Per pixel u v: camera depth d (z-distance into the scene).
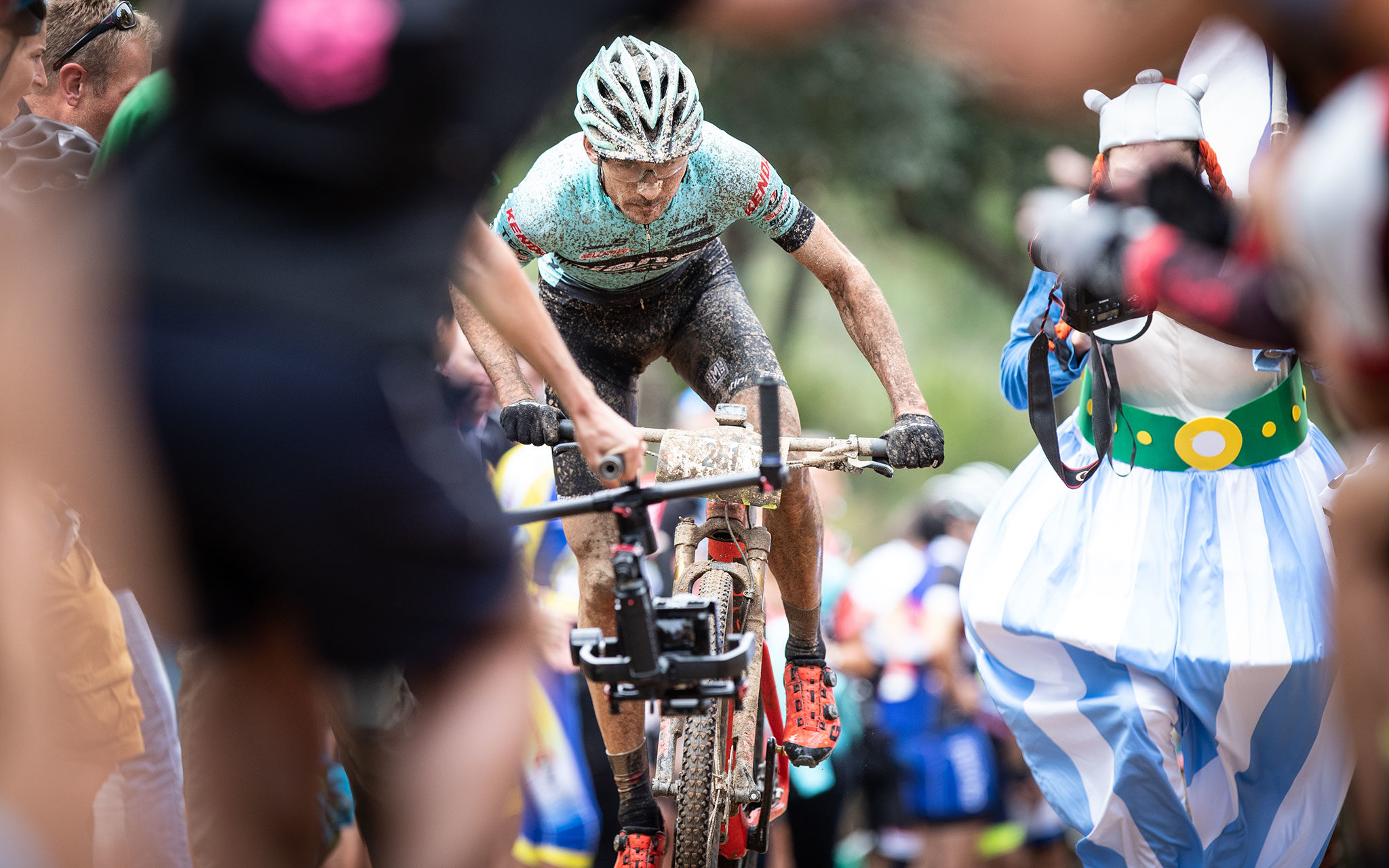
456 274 8.06
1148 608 10.81
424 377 6.18
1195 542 10.96
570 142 11.08
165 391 5.74
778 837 16.97
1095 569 11.14
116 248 5.88
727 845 11.36
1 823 5.97
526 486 15.38
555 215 10.74
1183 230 6.74
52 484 6.80
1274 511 11.01
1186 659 10.52
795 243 11.06
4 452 6.01
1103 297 9.40
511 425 9.68
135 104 7.70
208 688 7.70
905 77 38.06
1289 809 10.80
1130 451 11.35
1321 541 10.95
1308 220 5.50
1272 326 6.45
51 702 8.27
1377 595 6.41
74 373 5.82
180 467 5.84
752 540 10.58
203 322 5.78
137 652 10.78
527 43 6.16
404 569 6.08
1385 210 5.24
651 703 11.12
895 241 56.09
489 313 8.32
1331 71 5.52
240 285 5.81
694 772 9.81
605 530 10.88
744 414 10.10
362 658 6.29
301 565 6.00
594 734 13.94
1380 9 5.24
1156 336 11.08
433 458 6.12
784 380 11.55
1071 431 12.19
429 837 6.10
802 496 10.98
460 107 6.03
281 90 5.81
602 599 10.74
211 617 6.37
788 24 6.35
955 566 20.11
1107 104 10.13
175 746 11.09
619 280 11.63
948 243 49.97
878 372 10.80
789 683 11.65
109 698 9.33
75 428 5.89
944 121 39.84
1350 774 10.77
